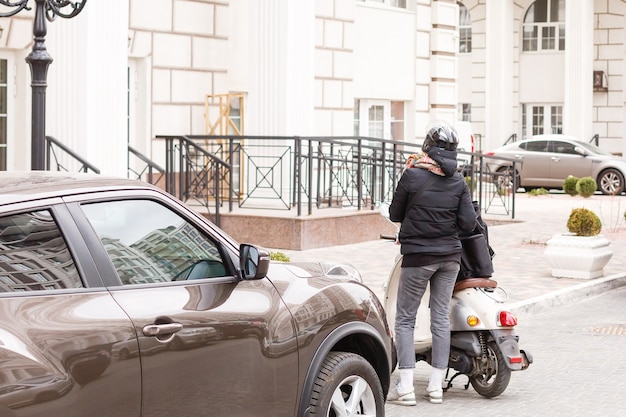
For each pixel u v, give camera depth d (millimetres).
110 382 5016
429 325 8914
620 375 9797
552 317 13117
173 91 19875
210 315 5602
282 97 19438
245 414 5805
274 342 5969
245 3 21062
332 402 6375
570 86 41156
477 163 36125
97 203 5383
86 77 15328
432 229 8305
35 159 10023
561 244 15523
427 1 26812
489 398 8859
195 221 5883
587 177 32781
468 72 43531
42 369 4691
